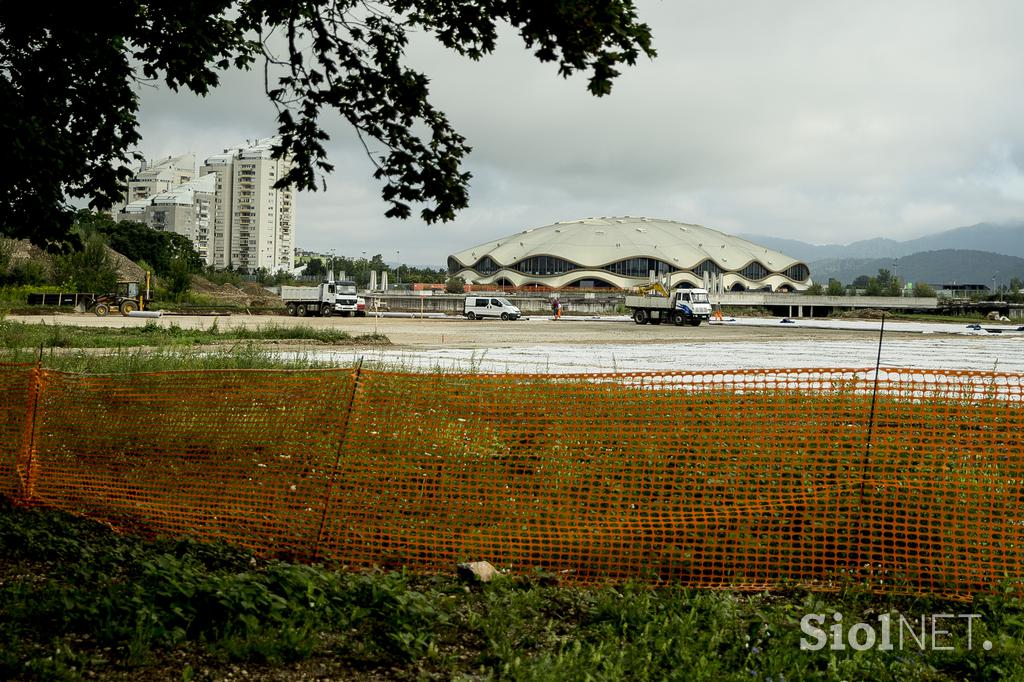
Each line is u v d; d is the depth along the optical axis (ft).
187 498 21.81
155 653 13.96
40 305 192.75
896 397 20.10
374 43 23.71
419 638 14.25
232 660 13.83
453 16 22.72
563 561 18.85
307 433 21.50
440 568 18.89
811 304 320.70
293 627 14.73
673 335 141.38
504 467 20.49
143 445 23.08
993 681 13.57
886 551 18.63
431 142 24.32
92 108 26.21
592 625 15.38
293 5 22.77
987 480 18.74
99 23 22.98
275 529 20.36
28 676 12.97
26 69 25.14
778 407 20.15
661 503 19.20
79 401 24.30
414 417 21.03
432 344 105.60
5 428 24.49
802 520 18.69
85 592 16.08
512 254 612.29
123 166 27.40
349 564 19.34
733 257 627.87
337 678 13.38
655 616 15.38
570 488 19.62
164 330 107.34
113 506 22.06
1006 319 280.92
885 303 325.83
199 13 24.14
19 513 22.20
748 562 18.17
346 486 20.80
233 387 22.66
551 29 20.71
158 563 16.85
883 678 13.37
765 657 13.66
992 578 17.37
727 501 19.36
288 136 24.36
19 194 25.35
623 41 20.75
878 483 18.88
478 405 21.03
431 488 20.65
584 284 575.38
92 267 236.43
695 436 20.13
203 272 415.64
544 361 79.51
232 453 22.18
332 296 215.10
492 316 216.95
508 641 14.44
